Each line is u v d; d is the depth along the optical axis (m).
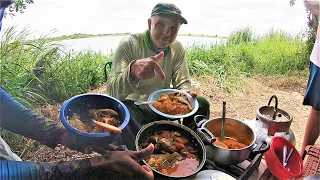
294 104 3.38
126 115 1.39
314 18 1.99
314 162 1.90
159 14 1.87
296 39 5.14
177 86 2.28
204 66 4.17
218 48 4.89
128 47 2.02
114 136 1.23
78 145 1.23
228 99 3.43
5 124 1.21
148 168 1.18
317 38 1.98
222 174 1.43
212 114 3.00
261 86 3.89
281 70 4.37
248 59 4.63
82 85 3.32
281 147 1.81
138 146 1.45
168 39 1.94
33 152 2.10
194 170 1.39
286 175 1.65
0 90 1.20
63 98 3.04
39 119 1.26
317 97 2.03
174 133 1.58
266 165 1.75
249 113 3.11
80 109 1.41
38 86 2.96
